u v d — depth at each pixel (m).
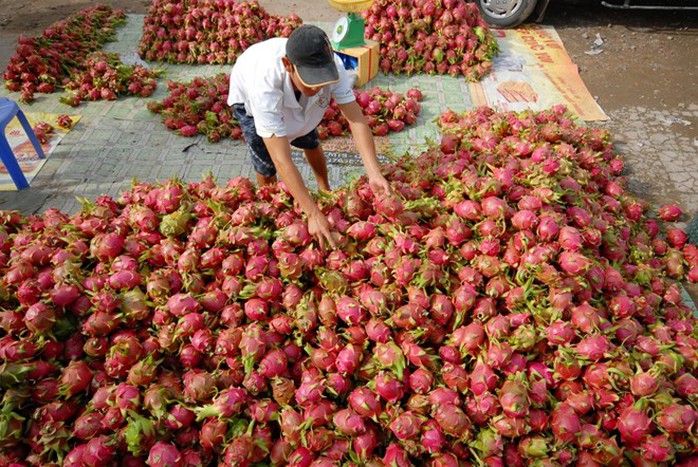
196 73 6.01
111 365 2.05
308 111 2.97
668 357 2.15
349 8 5.11
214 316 2.21
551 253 2.26
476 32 5.91
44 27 7.19
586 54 6.53
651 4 7.29
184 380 2.04
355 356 2.04
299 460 1.88
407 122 5.02
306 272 2.34
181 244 2.47
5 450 1.91
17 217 2.88
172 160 4.56
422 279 2.18
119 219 2.62
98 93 5.34
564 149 3.37
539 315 2.16
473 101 5.46
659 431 1.95
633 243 3.36
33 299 2.21
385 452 1.94
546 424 1.92
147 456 1.94
